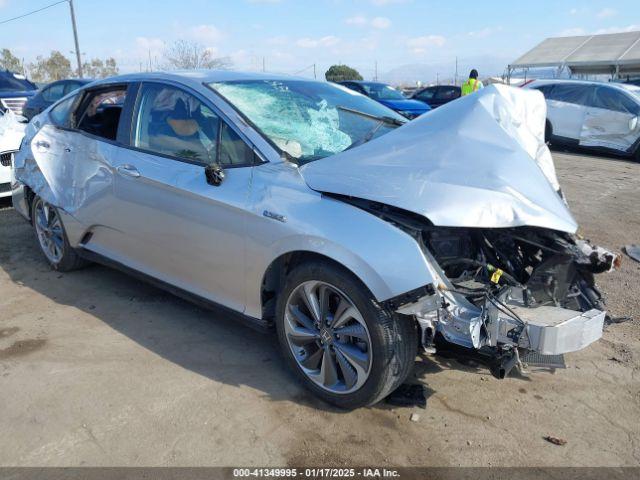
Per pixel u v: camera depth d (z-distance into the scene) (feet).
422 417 9.71
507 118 10.65
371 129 12.38
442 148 9.89
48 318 13.38
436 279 8.53
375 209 9.05
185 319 13.37
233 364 11.37
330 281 9.30
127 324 13.07
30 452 8.82
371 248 8.66
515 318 8.60
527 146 10.62
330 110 12.62
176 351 11.86
